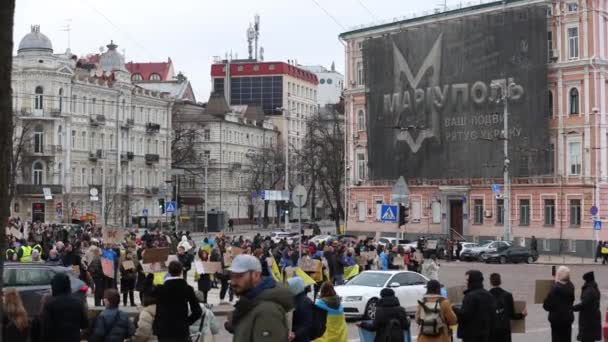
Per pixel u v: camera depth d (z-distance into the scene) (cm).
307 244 4741
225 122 14250
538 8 7656
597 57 7500
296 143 17562
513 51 7812
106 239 3644
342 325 1652
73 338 1411
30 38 10175
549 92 7775
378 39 8856
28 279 2391
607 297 3834
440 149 8344
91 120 10850
